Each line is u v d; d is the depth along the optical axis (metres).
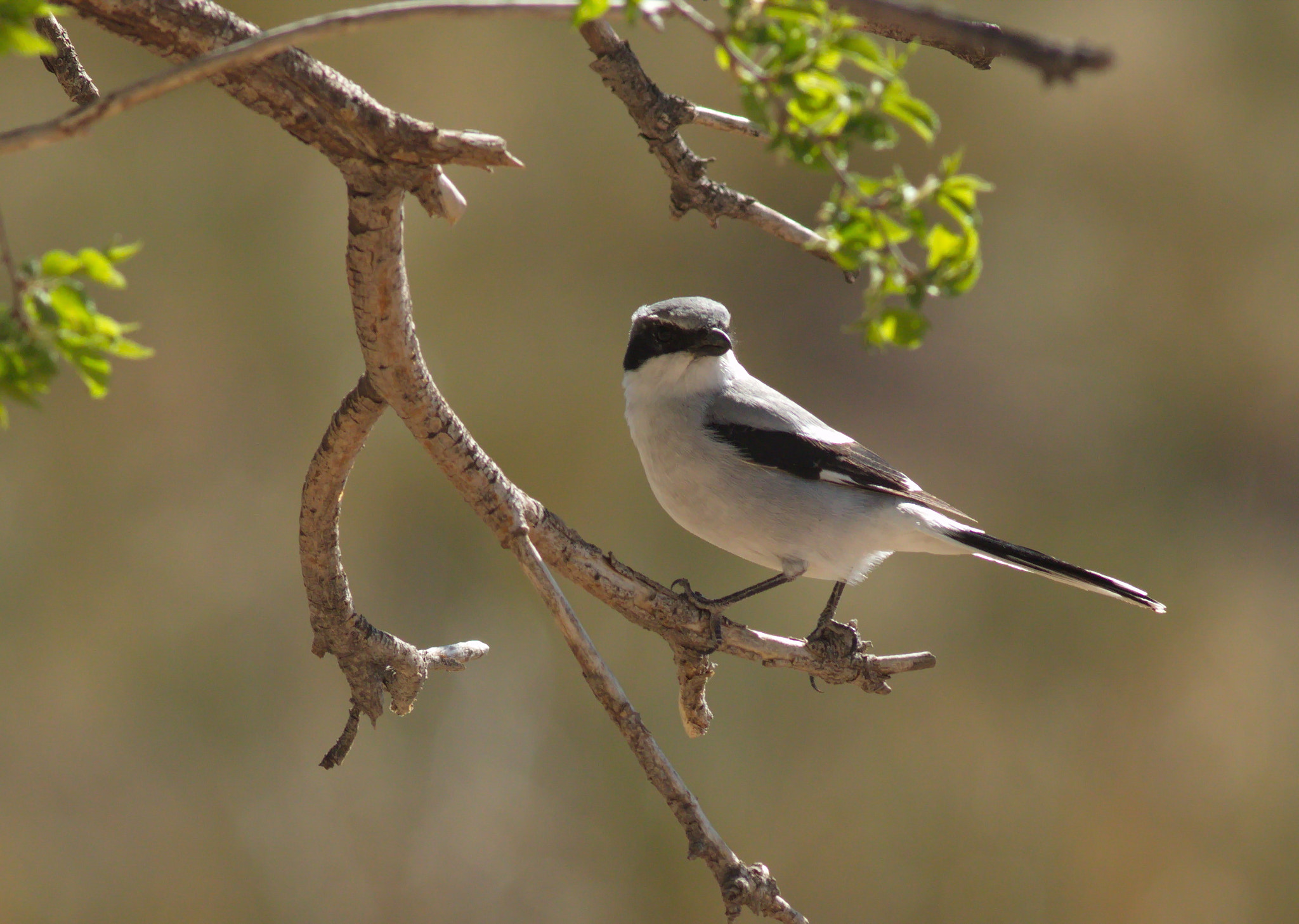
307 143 3.89
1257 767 12.49
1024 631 13.36
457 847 11.20
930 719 12.45
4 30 2.87
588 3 3.05
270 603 12.17
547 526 5.08
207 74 3.02
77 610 11.68
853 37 2.98
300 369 13.13
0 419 3.02
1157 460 16.47
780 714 11.98
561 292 14.44
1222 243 17.09
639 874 11.20
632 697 11.73
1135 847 11.91
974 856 11.65
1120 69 17.05
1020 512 15.77
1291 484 16.27
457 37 14.56
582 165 14.95
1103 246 17.28
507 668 12.02
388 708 11.68
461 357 13.40
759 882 4.07
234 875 10.91
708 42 15.52
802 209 16.80
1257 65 17.11
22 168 13.11
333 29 3.02
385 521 12.43
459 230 13.97
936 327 17.41
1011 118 17.03
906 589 13.30
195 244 13.25
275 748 11.53
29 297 2.96
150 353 3.04
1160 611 6.91
